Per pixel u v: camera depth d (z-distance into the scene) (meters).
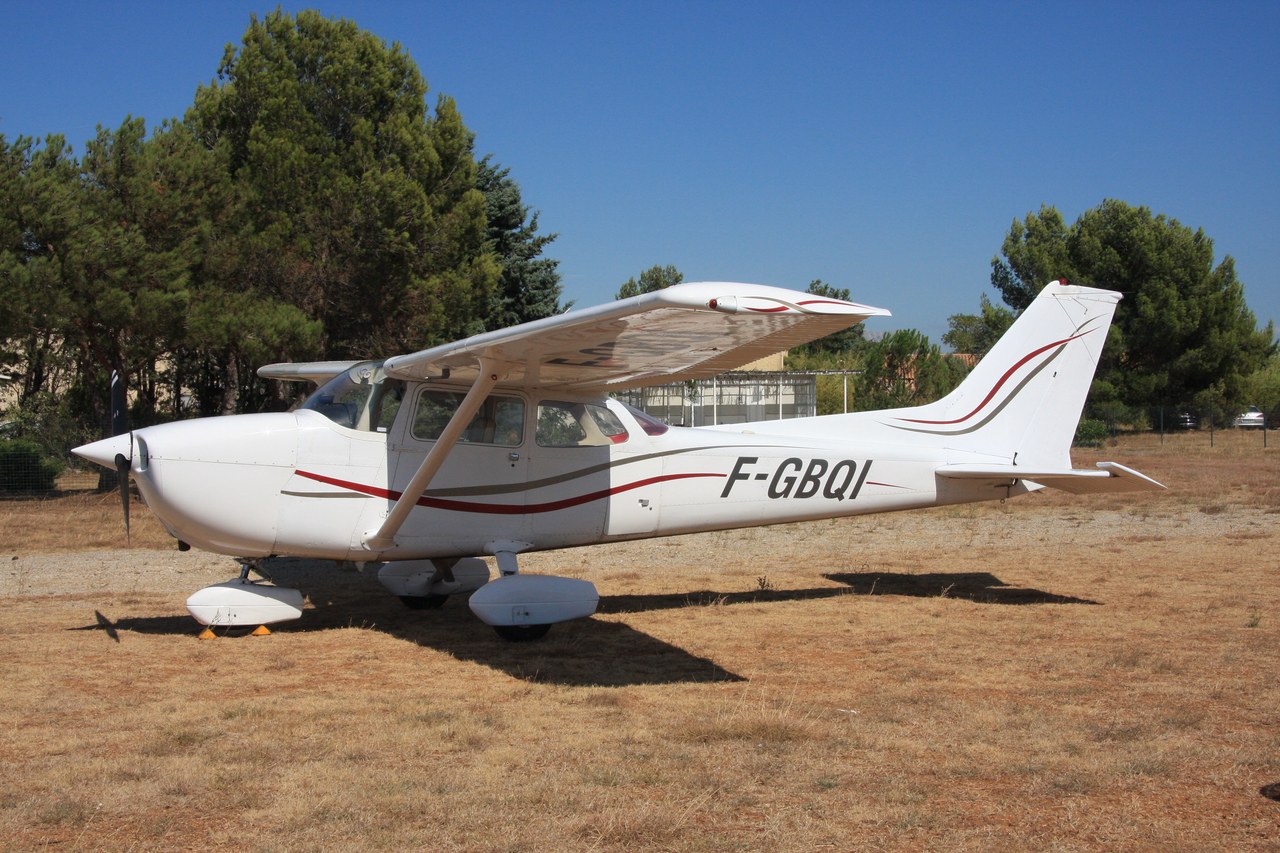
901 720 4.70
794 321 5.20
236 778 3.83
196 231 18.00
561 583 6.85
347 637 6.86
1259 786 3.81
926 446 8.60
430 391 7.22
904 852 3.20
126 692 5.26
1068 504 16.41
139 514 15.00
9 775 3.88
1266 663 5.92
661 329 5.55
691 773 3.91
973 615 7.59
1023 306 41.53
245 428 6.77
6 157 16.95
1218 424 37.47
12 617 7.54
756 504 8.12
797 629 7.08
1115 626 7.10
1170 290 37.00
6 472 18.42
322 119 21.55
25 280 15.82
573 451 7.56
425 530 7.12
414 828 3.37
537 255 32.00
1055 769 3.99
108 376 19.31
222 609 6.79
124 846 3.23
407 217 20.16
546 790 3.71
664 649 6.43
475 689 5.37
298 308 19.55
